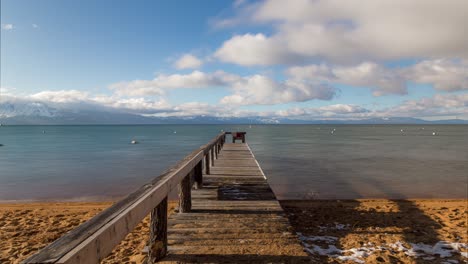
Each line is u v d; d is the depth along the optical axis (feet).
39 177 55.88
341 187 44.57
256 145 144.46
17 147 138.72
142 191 9.12
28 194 41.96
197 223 15.40
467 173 58.29
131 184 49.24
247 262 11.16
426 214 27.48
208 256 11.62
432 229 22.79
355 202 33.22
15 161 81.56
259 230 14.48
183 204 17.29
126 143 166.30
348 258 17.15
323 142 171.63
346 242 19.92
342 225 24.06
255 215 16.80
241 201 19.74
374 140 196.85
